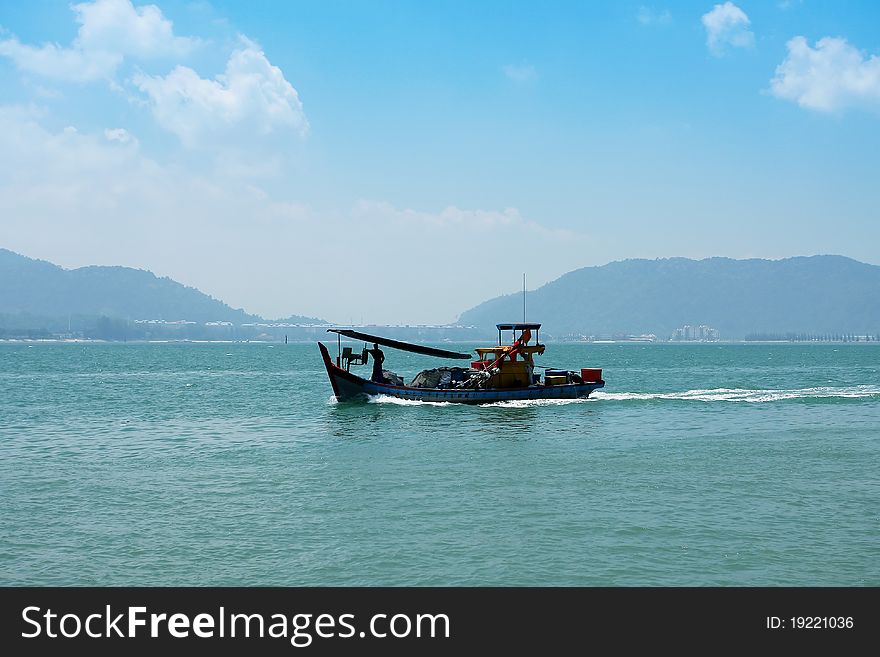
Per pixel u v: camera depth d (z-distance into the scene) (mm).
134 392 72750
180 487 26500
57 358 197750
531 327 56156
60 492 25766
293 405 57156
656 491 25344
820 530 20516
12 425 45406
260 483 27125
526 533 20406
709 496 24547
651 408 52812
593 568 17891
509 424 44188
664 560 18344
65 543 19938
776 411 51375
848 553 18703
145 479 27953
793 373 117375
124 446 36438
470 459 31953
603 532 20438
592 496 24641
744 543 19453
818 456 32375
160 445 36719
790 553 18734
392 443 36906
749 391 67188
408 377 112312
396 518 22016
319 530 20906
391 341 56625
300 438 38906
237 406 56906
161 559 18750
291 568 18109
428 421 45750
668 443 36500
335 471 29375
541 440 37688
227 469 29969
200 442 37688
